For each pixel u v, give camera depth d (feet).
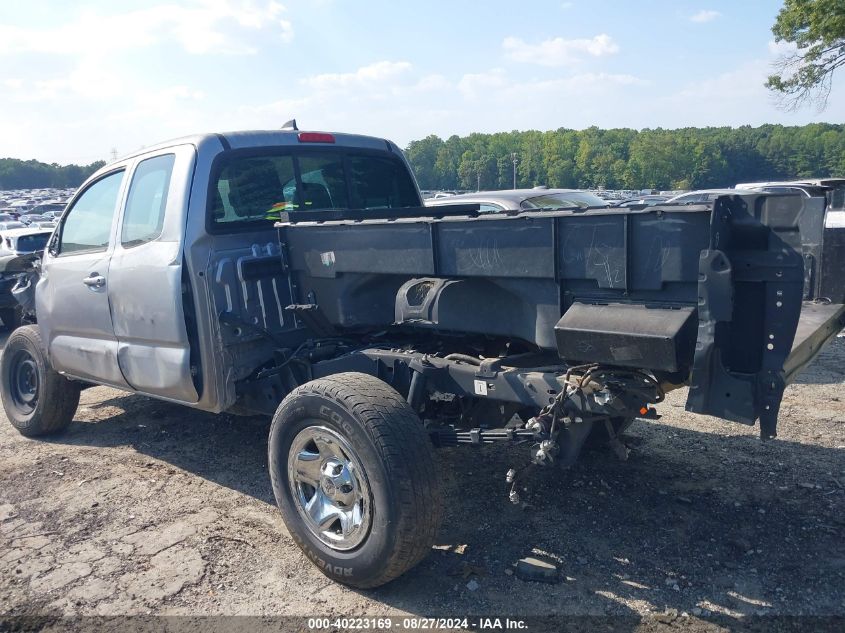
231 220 14.83
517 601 10.72
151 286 14.69
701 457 15.88
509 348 12.28
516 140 498.28
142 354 15.30
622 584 11.03
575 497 14.07
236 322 13.98
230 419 20.40
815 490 13.93
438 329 12.37
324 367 13.25
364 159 17.95
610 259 9.51
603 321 9.45
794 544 11.94
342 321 13.57
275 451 11.94
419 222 11.58
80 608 11.01
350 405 10.64
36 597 11.35
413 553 10.49
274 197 15.78
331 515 11.30
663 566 11.47
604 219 9.51
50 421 19.22
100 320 16.52
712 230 8.56
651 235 9.15
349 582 11.12
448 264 11.34
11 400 20.04
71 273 17.38
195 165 14.44
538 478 15.01
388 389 11.11
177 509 14.49
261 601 11.05
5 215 140.77
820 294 12.21
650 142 426.51
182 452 17.88
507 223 10.49
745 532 12.41
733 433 17.39
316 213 14.33
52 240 18.79
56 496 15.38
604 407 9.80
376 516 10.46
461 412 12.95
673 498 13.83
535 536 12.60
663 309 9.21
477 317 11.57
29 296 20.81
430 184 493.77
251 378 14.62
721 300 8.46
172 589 11.46
